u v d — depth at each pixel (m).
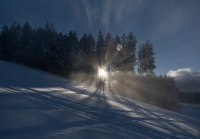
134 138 2.96
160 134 3.73
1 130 2.35
